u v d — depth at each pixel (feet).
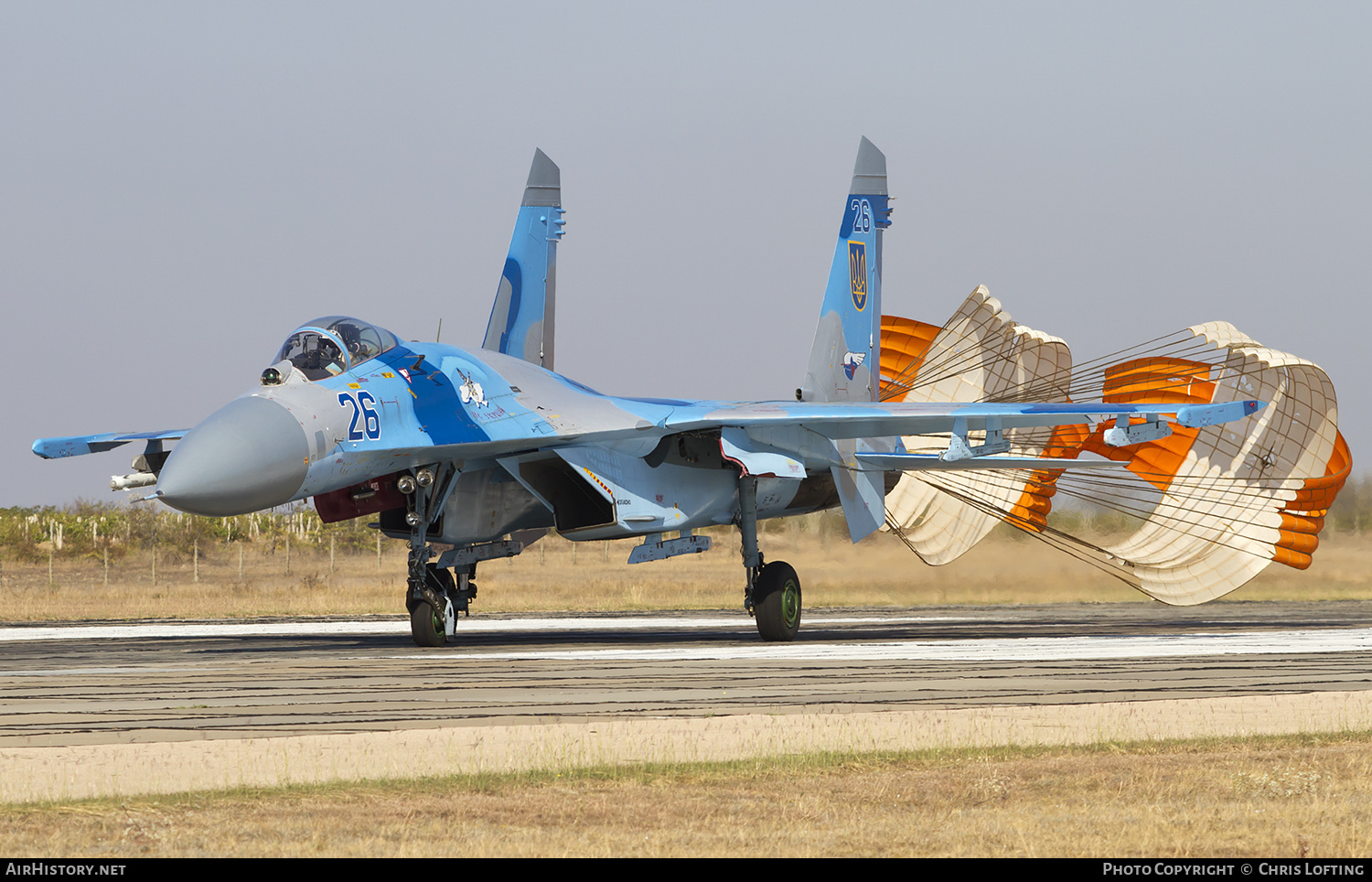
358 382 191.83
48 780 89.56
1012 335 368.48
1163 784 88.43
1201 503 349.82
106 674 162.20
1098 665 172.14
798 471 223.92
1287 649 202.69
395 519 226.79
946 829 75.25
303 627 274.98
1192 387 329.72
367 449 187.52
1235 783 88.74
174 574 574.97
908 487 394.32
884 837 73.31
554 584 488.44
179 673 162.71
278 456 174.81
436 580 211.61
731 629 269.03
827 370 269.23
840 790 87.10
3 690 143.84
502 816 78.74
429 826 76.02
